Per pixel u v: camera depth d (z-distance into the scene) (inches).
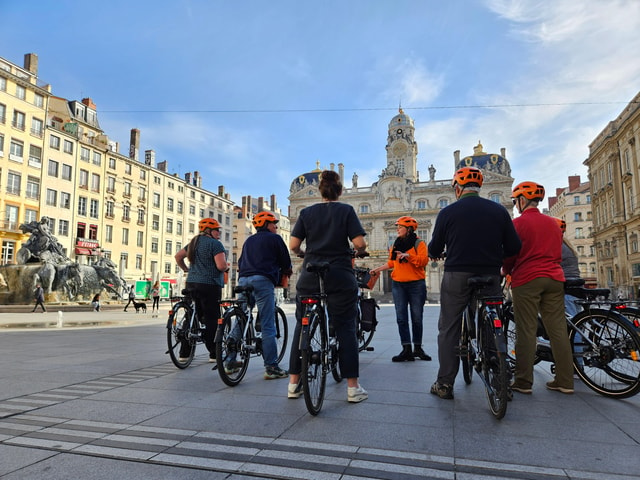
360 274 249.0
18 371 202.7
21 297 944.3
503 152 2477.9
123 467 90.7
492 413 129.3
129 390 162.1
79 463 92.9
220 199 2699.3
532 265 159.6
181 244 2320.4
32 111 1542.8
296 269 2618.1
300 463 92.4
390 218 2500.0
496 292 146.3
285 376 188.7
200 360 238.4
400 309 229.5
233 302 178.5
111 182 1883.6
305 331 129.6
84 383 174.7
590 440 106.0
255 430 114.2
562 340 158.4
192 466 91.2
